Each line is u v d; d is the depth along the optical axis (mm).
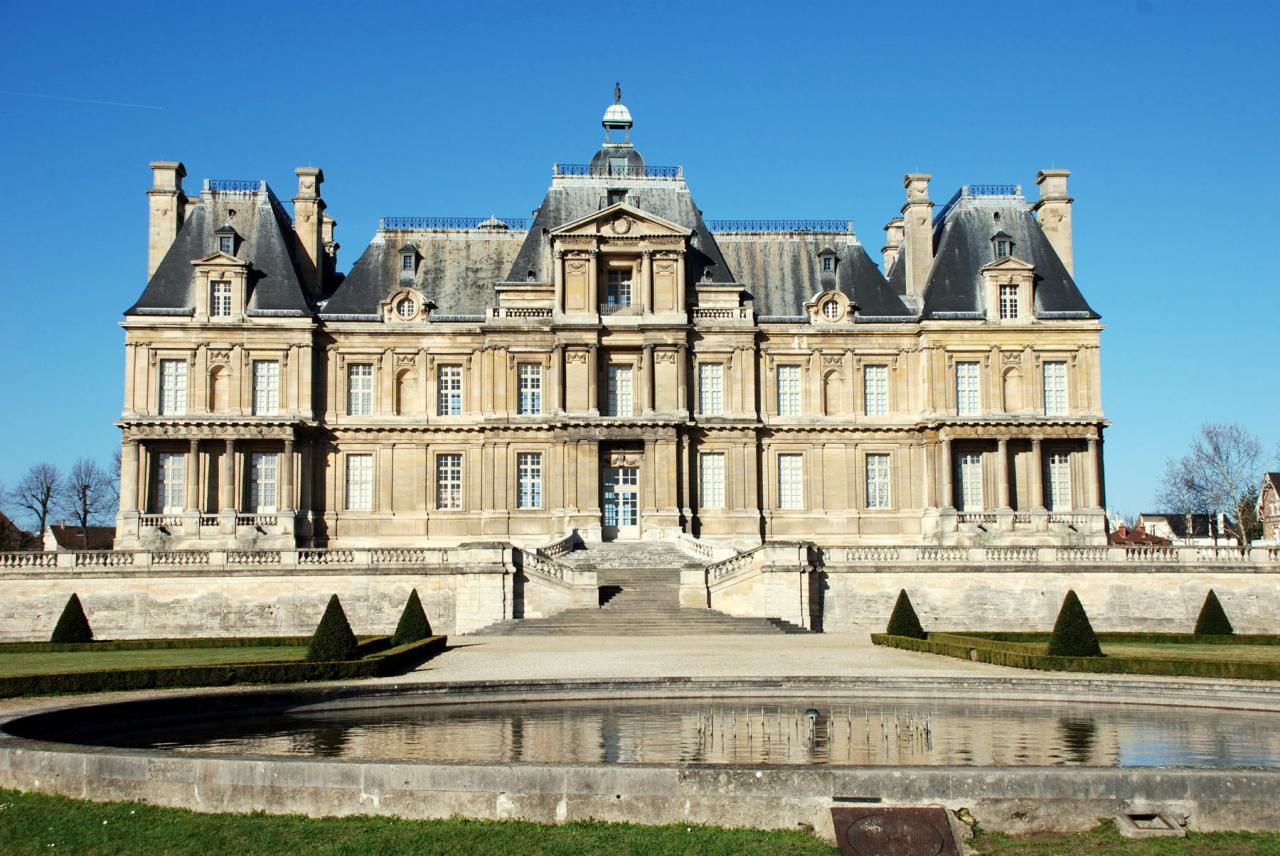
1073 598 45656
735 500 79438
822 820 20578
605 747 29734
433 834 20188
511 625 58594
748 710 36312
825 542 80312
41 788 22734
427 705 37500
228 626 61375
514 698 38312
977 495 80250
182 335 77375
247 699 35594
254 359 78062
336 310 81000
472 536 78875
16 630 60500
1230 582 64750
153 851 19922
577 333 78750
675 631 58062
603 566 70000
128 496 75625
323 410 79312
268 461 78062
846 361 81750
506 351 79250
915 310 83812
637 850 19516
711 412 80562
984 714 35625
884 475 81812
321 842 19984
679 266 79812
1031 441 79438
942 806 20500
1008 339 80500
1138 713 35938
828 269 84562
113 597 61031
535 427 78812
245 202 81875
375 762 21688
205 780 21859
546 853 19438
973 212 84688
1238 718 34844
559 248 79062
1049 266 82812
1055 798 20562
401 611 61406
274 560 62094
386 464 79188
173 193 81688
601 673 41281
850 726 33156
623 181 85062
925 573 64250
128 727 32906
